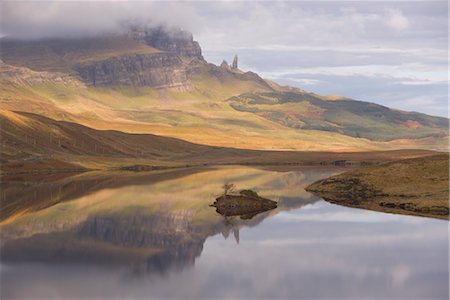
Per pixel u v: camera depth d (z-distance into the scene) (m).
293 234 78.38
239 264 61.69
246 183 155.00
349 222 87.38
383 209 100.31
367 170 136.25
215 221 89.62
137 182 156.88
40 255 64.94
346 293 51.72
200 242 73.31
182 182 157.38
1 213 95.94
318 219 90.62
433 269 59.44
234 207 101.38
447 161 128.38
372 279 55.81
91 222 87.31
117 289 52.78
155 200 114.75
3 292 51.78
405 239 73.81
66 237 75.31
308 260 63.31
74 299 50.03
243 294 51.53
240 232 80.19
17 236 75.69
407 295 51.19
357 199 114.38
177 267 60.47
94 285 53.97
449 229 80.38
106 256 65.12
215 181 161.25
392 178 124.94
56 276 56.66
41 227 82.69
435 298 50.44
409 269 59.34
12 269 59.22
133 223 87.00
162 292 52.03
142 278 56.22
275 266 60.78
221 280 55.72
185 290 52.62
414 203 101.81
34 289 52.59
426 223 85.00
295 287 53.47
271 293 51.75
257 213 97.94
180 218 92.38
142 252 67.12
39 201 112.06
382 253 66.38
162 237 76.31
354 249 68.56
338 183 132.12
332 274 57.69
